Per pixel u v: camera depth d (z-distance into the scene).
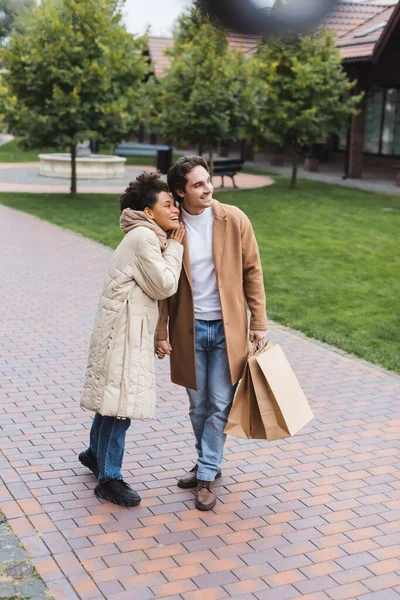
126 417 3.53
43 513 3.64
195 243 3.71
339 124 20.23
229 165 20.94
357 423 5.13
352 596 3.01
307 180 23.55
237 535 3.50
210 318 3.76
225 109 19.25
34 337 7.05
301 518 3.71
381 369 6.38
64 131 17.33
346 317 8.09
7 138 47.25
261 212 15.95
